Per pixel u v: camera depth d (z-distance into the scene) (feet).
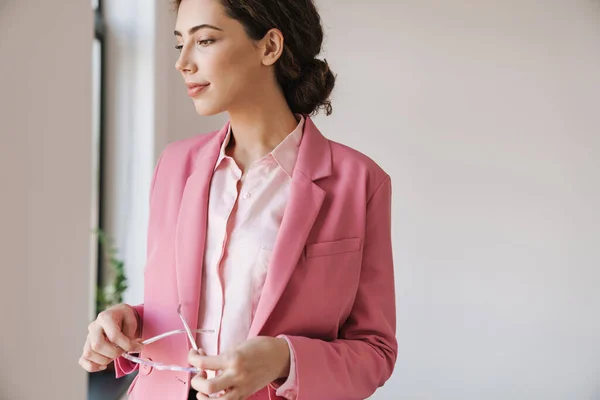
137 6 10.27
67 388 5.92
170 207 3.70
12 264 4.82
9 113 4.66
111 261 9.63
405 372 13.05
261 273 3.38
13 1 4.61
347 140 12.92
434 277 12.99
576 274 12.96
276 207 3.49
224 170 3.61
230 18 3.24
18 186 4.85
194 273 3.42
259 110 3.54
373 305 3.67
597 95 12.92
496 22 12.89
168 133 11.69
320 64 3.76
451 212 12.94
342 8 12.85
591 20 12.87
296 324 3.41
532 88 12.94
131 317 3.45
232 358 2.84
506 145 12.94
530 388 13.00
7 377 4.85
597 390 12.94
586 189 12.98
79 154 6.12
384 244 3.70
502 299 12.98
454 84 12.89
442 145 12.91
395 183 12.95
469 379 12.97
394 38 12.86
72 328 6.01
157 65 10.52
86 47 6.29
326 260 3.46
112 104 10.32
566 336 13.00
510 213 12.96
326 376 3.25
